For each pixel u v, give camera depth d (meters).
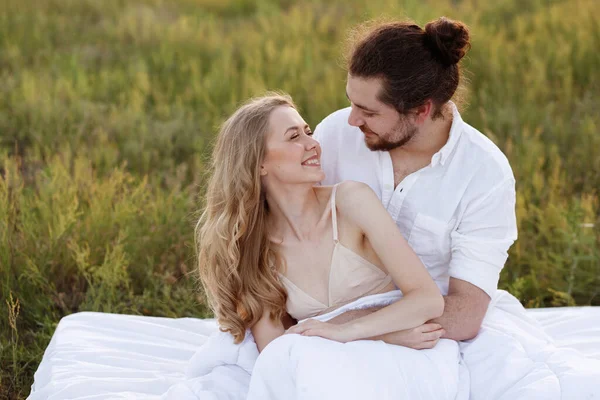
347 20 8.76
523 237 4.58
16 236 4.27
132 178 4.87
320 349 2.44
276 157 2.71
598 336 3.23
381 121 2.77
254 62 7.31
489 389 2.58
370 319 2.60
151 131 6.14
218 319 2.87
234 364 2.83
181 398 2.63
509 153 5.36
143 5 9.89
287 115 2.74
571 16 7.97
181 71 7.44
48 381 3.00
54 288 4.10
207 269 2.92
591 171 5.41
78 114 6.25
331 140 3.14
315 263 2.81
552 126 6.00
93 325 3.39
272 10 9.66
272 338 2.83
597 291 4.27
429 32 2.74
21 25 8.46
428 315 2.62
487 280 2.80
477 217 2.84
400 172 2.97
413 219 2.94
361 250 2.80
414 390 2.47
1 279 4.07
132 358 3.16
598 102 6.43
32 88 6.46
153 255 4.39
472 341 2.75
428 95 2.73
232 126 2.78
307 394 2.35
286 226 2.84
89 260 4.28
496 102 6.49
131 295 4.08
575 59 7.10
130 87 7.14
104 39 8.61
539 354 2.73
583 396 2.49
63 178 4.81
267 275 2.80
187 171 5.63
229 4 10.35
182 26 8.46
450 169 2.87
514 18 8.53
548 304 4.36
